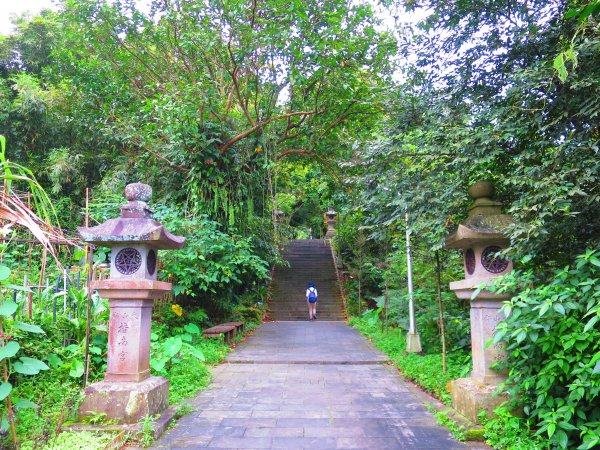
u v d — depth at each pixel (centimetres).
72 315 470
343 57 815
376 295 1434
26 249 652
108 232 378
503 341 348
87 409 356
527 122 345
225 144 880
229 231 909
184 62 902
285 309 1424
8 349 279
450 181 424
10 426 303
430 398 455
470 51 441
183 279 758
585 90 320
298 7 728
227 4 758
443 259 584
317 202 2242
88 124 1014
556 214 320
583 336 268
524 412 330
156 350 522
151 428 336
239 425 371
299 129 988
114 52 946
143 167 973
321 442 329
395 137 479
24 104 1082
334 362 662
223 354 703
